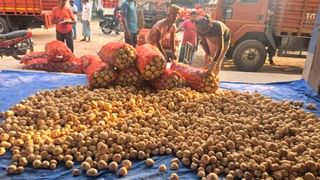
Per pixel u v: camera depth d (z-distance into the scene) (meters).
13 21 9.16
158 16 9.01
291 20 6.95
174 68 3.67
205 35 3.51
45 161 2.05
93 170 1.97
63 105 2.77
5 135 2.26
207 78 3.38
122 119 2.63
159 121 2.58
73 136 2.25
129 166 2.05
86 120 2.57
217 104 3.04
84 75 4.12
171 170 2.04
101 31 10.73
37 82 3.78
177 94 3.09
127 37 6.05
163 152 2.21
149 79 3.37
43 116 2.58
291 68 7.45
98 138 2.24
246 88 3.97
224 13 7.00
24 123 2.49
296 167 1.97
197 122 2.60
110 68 3.37
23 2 8.95
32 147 2.13
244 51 6.96
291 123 2.63
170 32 4.07
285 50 7.21
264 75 6.70
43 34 10.26
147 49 3.46
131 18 5.96
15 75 3.98
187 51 5.22
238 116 2.79
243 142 2.27
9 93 3.34
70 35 6.00
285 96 3.74
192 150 2.17
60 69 4.54
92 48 7.92
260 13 6.96
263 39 7.14
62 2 5.84
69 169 2.03
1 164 2.03
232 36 7.05
